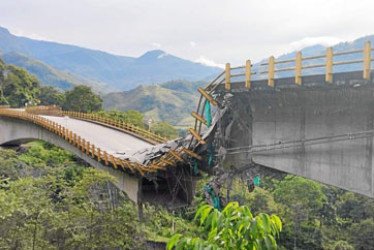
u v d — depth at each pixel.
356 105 14.31
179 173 26.58
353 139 14.48
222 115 19.50
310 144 16.06
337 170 15.07
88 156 40.09
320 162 15.73
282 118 17.34
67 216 22.61
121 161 29.83
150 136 44.03
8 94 103.88
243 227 5.70
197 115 20.58
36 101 107.38
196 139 21.89
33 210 20.67
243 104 19.06
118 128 51.84
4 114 63.78
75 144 41.19
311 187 54.12
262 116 18.36
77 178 46.03
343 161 14.86
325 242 51.84
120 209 26.44
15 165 47.97
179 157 23.61
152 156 28.34
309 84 14.91
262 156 18.20
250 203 51.47
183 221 46.22
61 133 44.75
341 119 14.86
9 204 19.12
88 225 23.23
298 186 54.09
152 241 39.41
